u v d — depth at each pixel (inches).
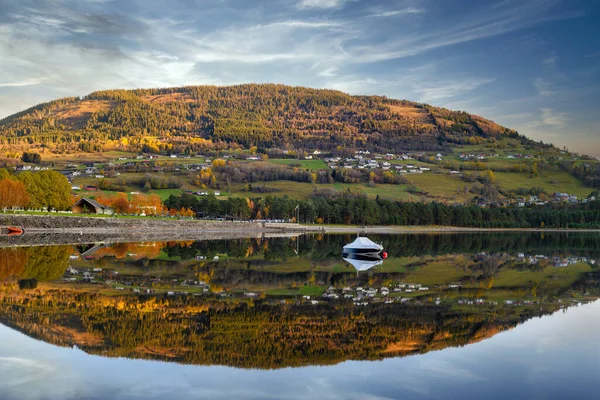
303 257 2807.6
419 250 3558.1
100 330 1021.2
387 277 1985.7
